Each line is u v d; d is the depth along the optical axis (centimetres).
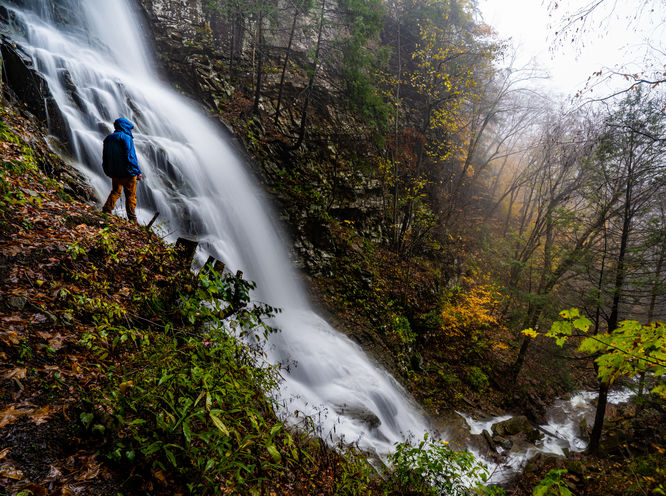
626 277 1039
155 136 1018
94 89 940
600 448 1070
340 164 1555
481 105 2044
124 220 543
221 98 1356
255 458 268
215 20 1543
